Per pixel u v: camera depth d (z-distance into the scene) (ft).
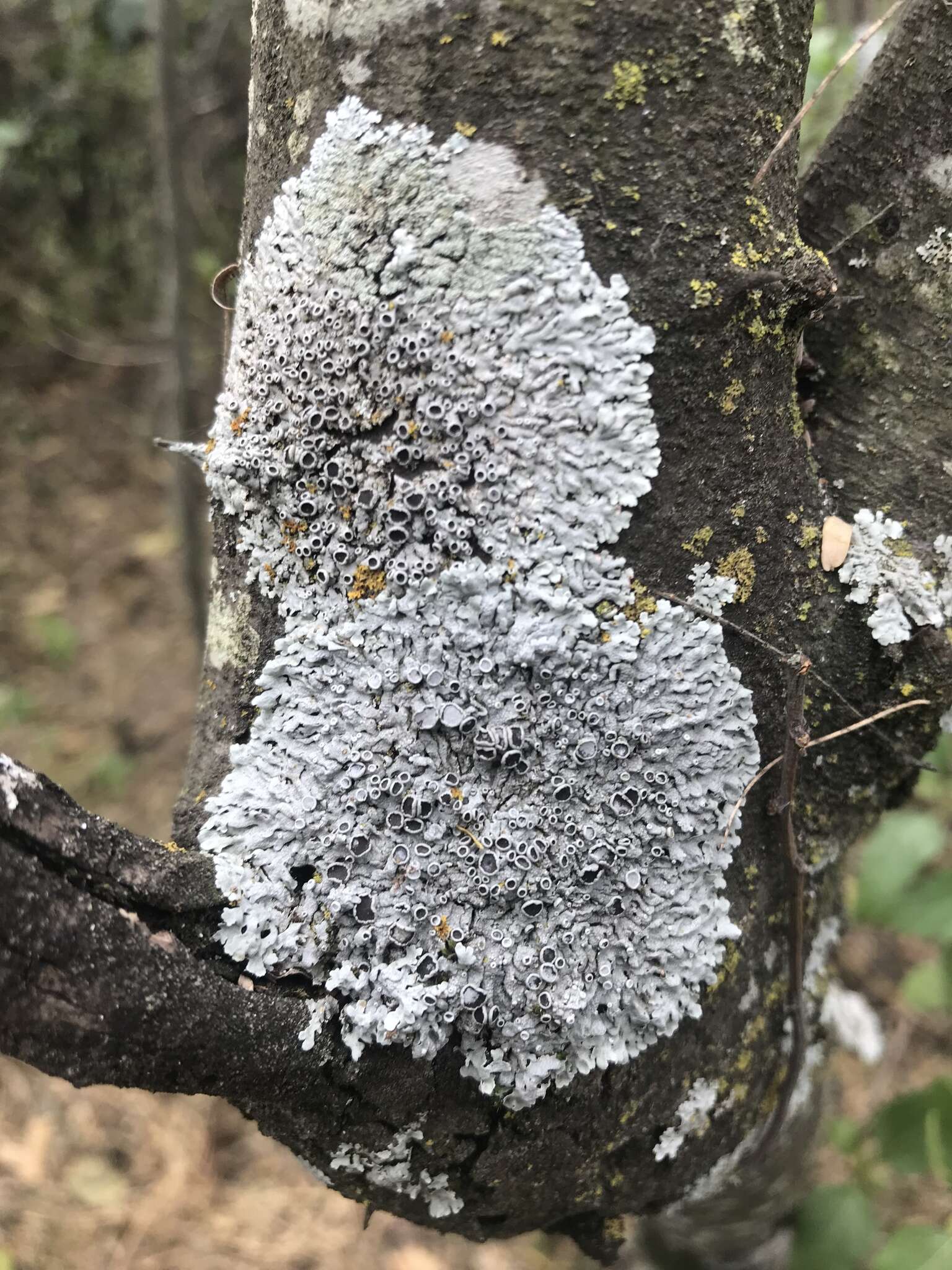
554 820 0.53
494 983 0.52
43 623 2.28
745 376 0.53
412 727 0.53
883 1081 1.46
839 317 0.59
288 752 0.53
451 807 0.52
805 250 0.53
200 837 0.52
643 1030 0.56
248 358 0.53
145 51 2.34
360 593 0.53
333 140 0.50
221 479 0.54
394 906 0.52
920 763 0.63
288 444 0.52
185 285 1.66
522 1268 1.30
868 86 0.58
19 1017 0.44
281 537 0.54
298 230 0.51
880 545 0.58
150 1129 1.43
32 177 2.47
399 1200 0.59
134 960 0.46
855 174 0.58
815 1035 0.72
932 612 0.58
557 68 0.48
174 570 2.47
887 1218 1.29
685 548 0.54
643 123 0.49
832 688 0.60
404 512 0.51
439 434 0.51
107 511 2.60
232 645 0.56
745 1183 0.79
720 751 0.55
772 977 0.63
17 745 2.06
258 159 0.54
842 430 0.59
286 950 0.51
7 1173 1.33
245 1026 0.49
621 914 0.54
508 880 0.52
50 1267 1.24
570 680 0.53
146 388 2.74
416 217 0.49
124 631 2.36
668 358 0.51
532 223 0.49
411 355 0.50
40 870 0.45
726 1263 0.95
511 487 0.51
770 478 0.55
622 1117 0.58
